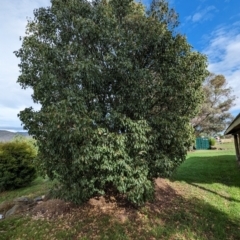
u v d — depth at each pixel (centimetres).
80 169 377
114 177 386
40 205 515
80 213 451
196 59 505
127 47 436
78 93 390
